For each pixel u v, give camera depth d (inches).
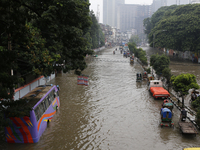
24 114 417.4
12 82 389.7
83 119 619.8
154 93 816.3
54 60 597.0
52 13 509.7
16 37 475.2
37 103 490.6
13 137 463.8
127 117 636.1
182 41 2064.5
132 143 473.7
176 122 599.8
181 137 502.9
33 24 610.2
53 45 641.6
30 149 444.1
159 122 597.3
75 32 556.4
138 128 555.8
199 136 509.0
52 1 523.5
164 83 1127.0
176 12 2320.4
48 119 579.8
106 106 741.3
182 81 710.5
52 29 517.7
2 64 382.6
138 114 662.5
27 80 871.1
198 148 371.9
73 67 636.1
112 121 604.4
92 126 569.6
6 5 432.8
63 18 546.3
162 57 1205.7
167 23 2175.2
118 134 520.1
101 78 1284.4
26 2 533.0
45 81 1122.0
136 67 1796.3
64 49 615.8
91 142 478.6
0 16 456.4
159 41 2284.7
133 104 768.3
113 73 1478.8
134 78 1298.0
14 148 447.2
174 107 748.0
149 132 531.2
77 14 555.5
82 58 640.4
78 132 531.5
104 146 460.1
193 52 2130.9
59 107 729.0
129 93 928.3
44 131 535.2
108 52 3715.6
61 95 884.6
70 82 1158.3
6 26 464.1
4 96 383.2
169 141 482.6
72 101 799.1
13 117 439.2
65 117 636.1
